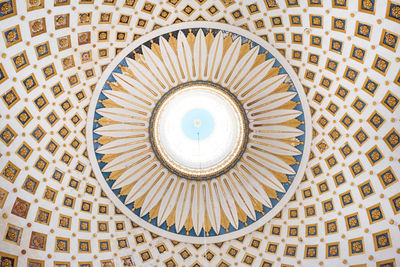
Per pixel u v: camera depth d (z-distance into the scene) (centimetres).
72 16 1522
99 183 1875
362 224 1653
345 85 1641
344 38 1535
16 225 1570
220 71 1858
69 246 1742
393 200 1556
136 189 1947
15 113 1533
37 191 1661
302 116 1831
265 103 1878
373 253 1593
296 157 1884
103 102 1812
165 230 1944
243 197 1980
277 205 1922
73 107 1745
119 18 1625
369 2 1372
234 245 1941
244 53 1780
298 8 1567
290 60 1742
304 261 1800
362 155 1659
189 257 1931
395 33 1368
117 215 1905
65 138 1753
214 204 1995
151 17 1662
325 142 1795
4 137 1514
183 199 1998
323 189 1817
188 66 1847
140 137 1938
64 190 1767
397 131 1507
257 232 1936
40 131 1650
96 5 1542
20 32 1423
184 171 2003
